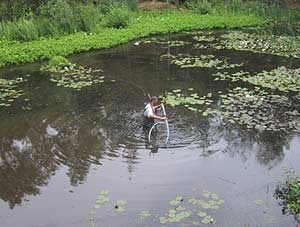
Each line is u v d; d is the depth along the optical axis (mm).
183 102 12867
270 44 20547
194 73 16000
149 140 10500
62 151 10172
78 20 22672
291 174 8977
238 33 23469
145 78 15578
